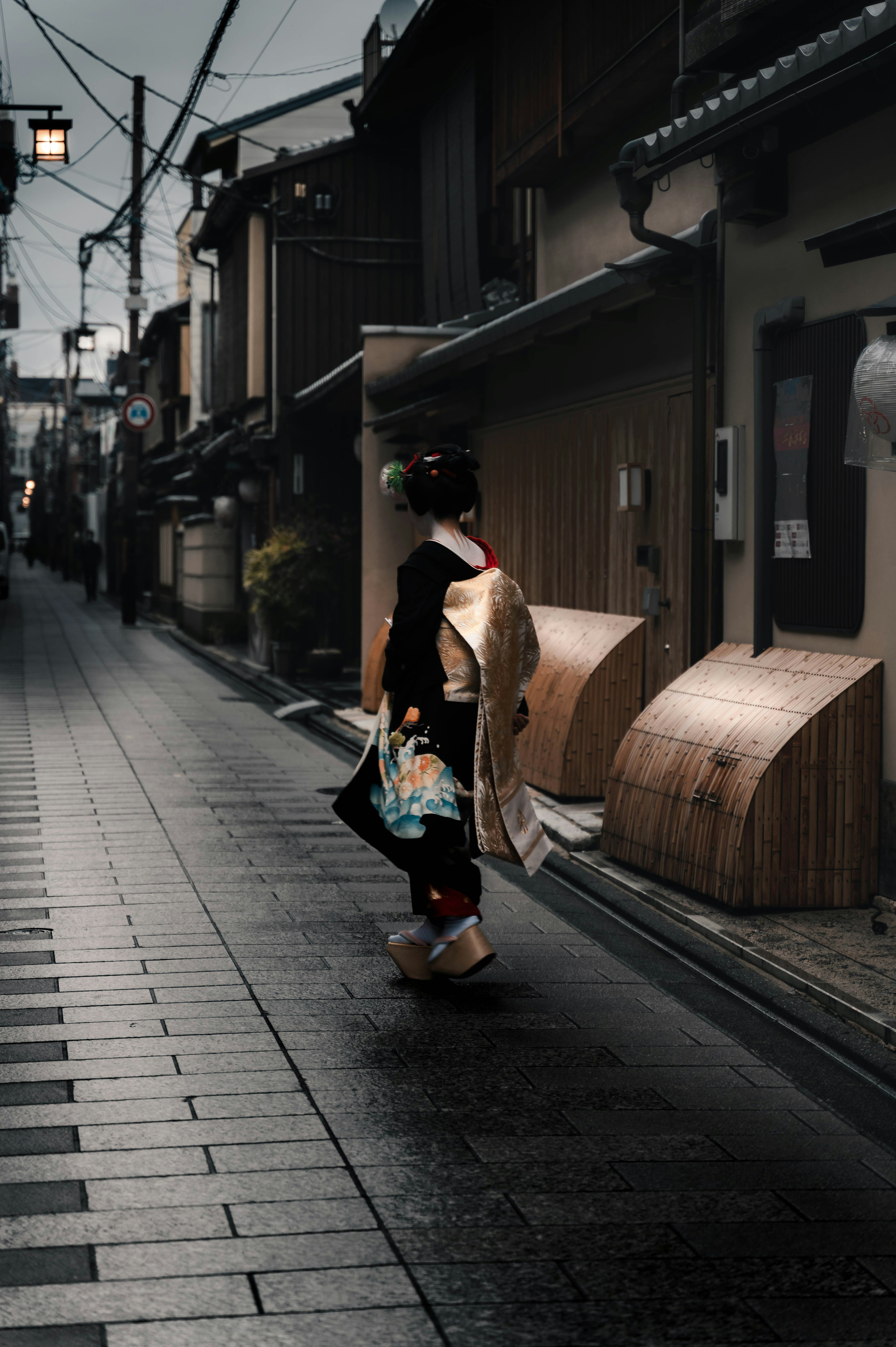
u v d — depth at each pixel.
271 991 5.07
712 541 7.86
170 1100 3.99
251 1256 3.08
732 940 5.75
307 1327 2.80
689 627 8.29
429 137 15.62
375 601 14.47
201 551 23.20
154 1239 3.14
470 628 4.83
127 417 27.16
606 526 9.62
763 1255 3.16
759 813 6.08
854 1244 3.23
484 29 13.16
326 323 19.98
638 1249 3.17
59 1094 4.00
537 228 12.52
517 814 4.96
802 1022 4.85
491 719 4.84
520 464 11.48
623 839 7.15
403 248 20.16
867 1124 4.00
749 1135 3.89
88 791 9.34
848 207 6.29
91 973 5.23
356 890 6.70
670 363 8.55
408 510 5.12
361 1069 4.30
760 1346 2.78
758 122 6.06
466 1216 3.31
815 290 6.59
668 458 8.58
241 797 9.24
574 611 10.02
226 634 22.70
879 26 5.01
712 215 7.63
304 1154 3.64
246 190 20.39
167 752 11.29
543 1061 4.43
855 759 6.18
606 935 6.11
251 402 21.62
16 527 119.88
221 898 6.47
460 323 14.14
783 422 6.84
